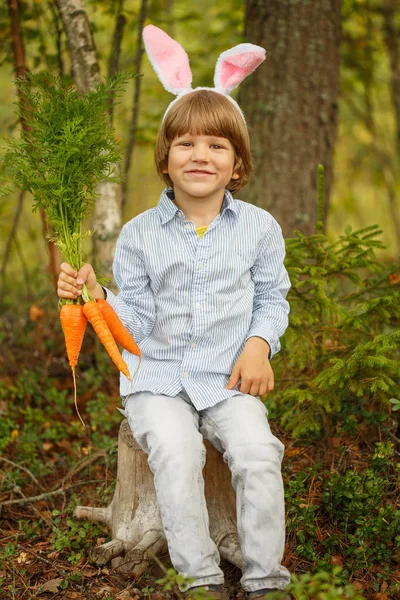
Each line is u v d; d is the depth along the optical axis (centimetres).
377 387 302
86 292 253
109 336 249
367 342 313
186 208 274
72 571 273
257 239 275
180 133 262
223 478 281
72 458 378
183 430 244
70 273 250
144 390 260
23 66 471
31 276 605
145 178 780
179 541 232
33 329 524
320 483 306
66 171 247
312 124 478
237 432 246
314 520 285
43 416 425
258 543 235
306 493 304
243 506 240
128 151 504
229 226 272
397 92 696
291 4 470
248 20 487
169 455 238
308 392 297
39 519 320
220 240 268
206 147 262
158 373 264
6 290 614
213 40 669
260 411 257
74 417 432
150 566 271
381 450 293
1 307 567
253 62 284
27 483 352
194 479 238
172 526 234
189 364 262
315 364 337
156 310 270
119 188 436
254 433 244
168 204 270
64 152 245
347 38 653
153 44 289
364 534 270
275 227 282
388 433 328
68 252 251
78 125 247
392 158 859
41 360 491
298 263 344
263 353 261
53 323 529
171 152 265
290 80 473
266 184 479
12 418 421
